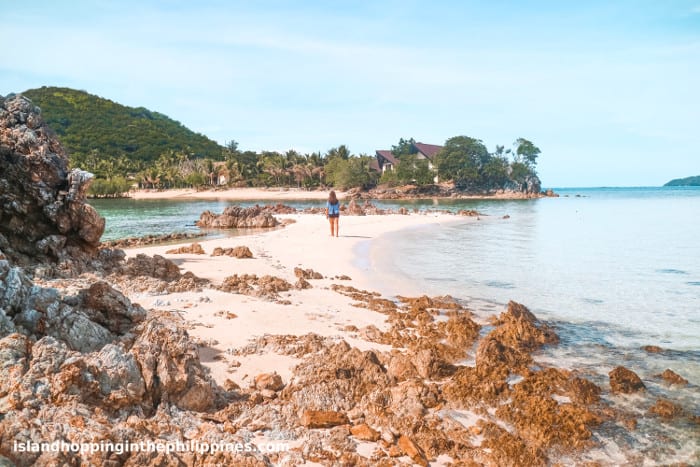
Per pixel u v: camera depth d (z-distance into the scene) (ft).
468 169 512.63
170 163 595.88
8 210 46.50
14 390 16.14
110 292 27.76
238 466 16.62
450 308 42.55
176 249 72.02
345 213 181.06
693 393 25.91
